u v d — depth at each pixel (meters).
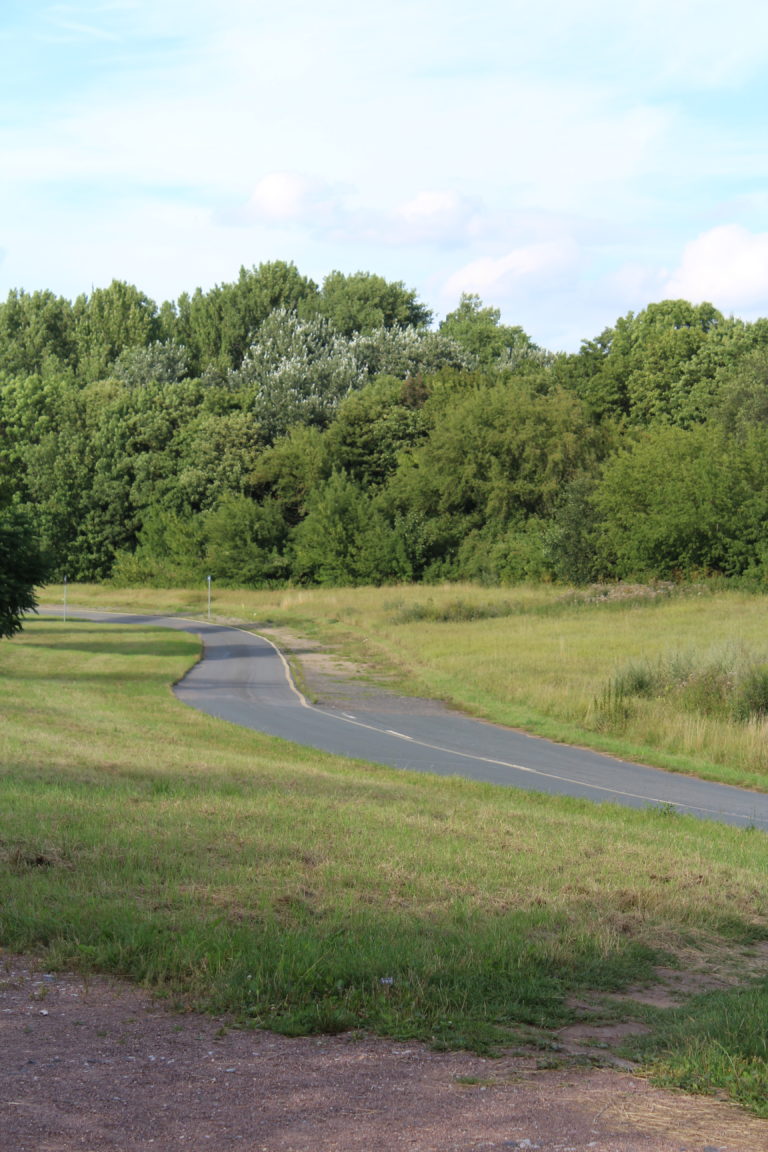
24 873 9.35
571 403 80.50
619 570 68.06
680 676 30.48
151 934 7.63
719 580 61.03
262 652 47.09
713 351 86.44
